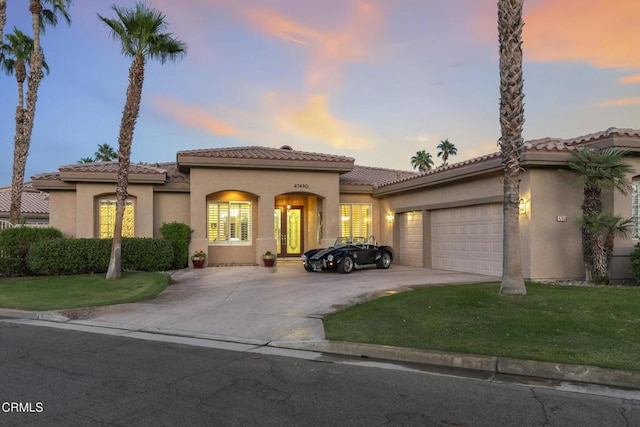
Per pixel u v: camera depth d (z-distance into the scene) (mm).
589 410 4754
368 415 4578
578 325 7645
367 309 9438
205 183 18719
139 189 18641
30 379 5691
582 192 13359
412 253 19656
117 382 5586
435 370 6250
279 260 21719
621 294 9711
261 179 19281
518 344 6844
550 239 13078
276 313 9891
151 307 10859
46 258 15719
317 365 6473
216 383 5590
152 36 14148
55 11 20859
